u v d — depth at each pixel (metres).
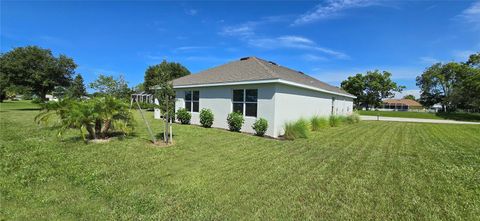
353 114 21.31
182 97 15.70
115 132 9.77
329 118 16.11
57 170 5.10
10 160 5.68
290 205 3.75
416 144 9.66
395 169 5.82
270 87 11.06
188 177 4.92
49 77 25.92
